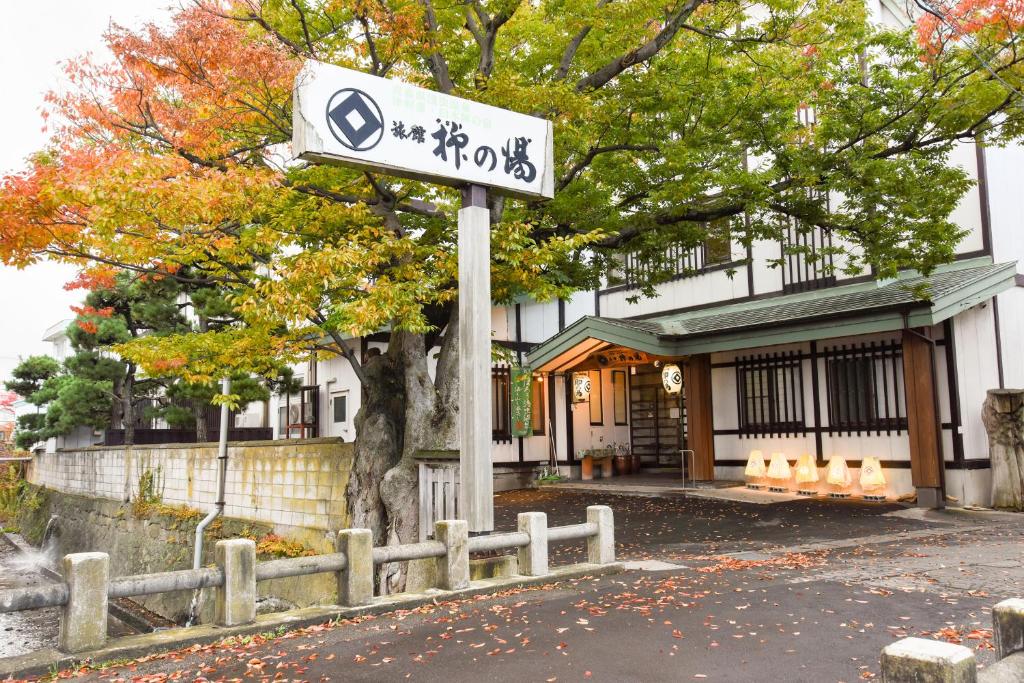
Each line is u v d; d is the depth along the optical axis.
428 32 9.55
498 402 19.64
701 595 7.34
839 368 15.59
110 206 7.79
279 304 8.25
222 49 8.26
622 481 18.94
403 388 11.79
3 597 5.47
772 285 17.50
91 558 5.90
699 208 11.81
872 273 15.66
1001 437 13.69
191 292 19.42
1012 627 3.39
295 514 13.37
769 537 11.45
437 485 9.97
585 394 19.72
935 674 2.71
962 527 11.70
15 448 35.97
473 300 8.32
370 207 10.46
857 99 11.95
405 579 9.98
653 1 9.98
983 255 14.54
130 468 19.84
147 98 9.07
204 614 13.43
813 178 11.18
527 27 11.34
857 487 15.02
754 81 12.70
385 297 8.50
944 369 14.15
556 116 10.00
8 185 7.81
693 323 17.86
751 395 17.25
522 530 8.45
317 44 10.52
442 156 7.99
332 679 5.18
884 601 6.88
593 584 8.11
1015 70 11.11
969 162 14.77
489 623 6.56
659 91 11.49
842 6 11.45
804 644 5.66
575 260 12.74
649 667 5.25
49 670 5.46
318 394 21.45
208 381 10.98
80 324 20.50
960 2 10.83
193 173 8.94
